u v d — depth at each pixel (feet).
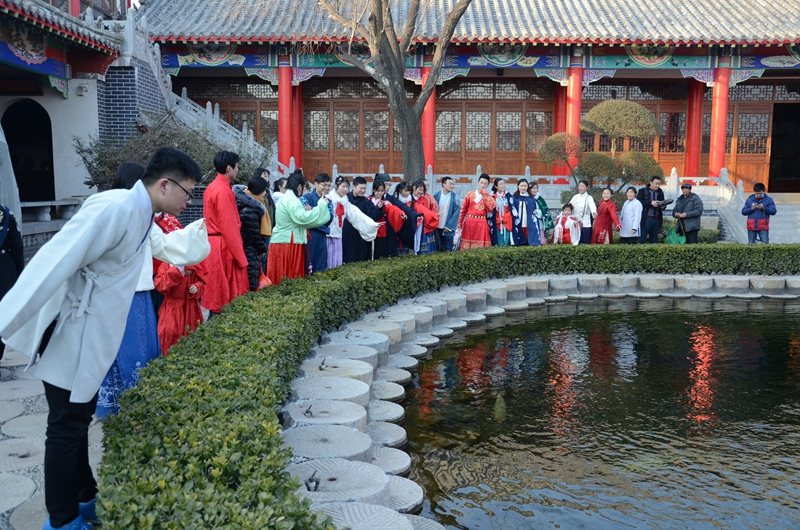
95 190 50.96
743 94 73.67
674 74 70.74
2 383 18.34
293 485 9.33
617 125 56.39
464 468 16.34
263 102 72.23
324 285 24.57
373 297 28.76
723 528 13.70
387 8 47.21
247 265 22.52
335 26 64.13
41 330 9.55
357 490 13.00
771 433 18.71
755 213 49.08
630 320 33.81
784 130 81.82
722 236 59.06
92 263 9.78
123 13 64.90
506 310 36.19
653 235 49.47
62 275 8.87
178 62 65.62
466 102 73.26
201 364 14.03
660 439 18.22
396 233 37.19
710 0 71.61
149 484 8.53
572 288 40.86
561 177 60.59
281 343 16.24
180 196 10.61
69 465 9.95
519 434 18.45
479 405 20.74
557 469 16.34
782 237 58.65
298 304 20.71
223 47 65.41
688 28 64.90
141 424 10.76
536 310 36.55
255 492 8.79
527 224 45.06
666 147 73.51
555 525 13.76
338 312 25.22
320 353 22.09
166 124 49.52
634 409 20.49
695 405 20.89
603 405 20.83
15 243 18.57
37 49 44.52
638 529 13.64
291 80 66.59
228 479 9.39
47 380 9.78
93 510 10.98
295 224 27.09
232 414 11.28
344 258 34.47
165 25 63.82
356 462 14.20
